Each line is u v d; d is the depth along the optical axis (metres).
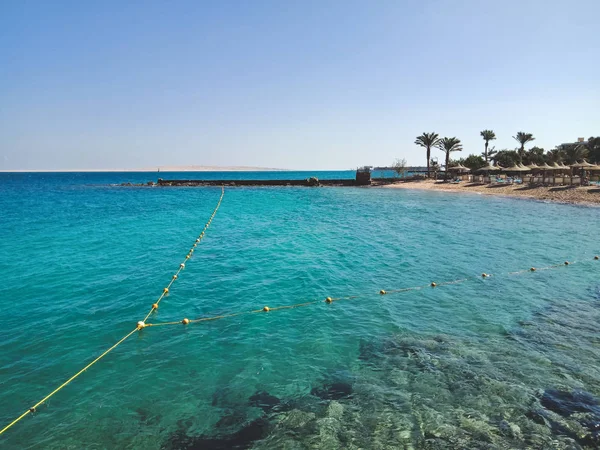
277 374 7.34
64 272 14.13
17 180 138.75
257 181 88.06
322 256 16.86
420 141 79.88
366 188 73.56
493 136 82.88
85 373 7.37
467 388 6.82
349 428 5.82
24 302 11.06
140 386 6.95
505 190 53.25
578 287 12.76
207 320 9.95
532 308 10.80
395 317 10.16
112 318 9.99
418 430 5.77
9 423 5.96
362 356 8.02
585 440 5.54
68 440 5.61
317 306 10.97
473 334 9.05
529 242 20.16
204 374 7.35
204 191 70.56
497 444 5.46
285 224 26.66
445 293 12.15
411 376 7.23
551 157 73.44
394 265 15.43
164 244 19.48
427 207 38.47
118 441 5.59
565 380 7.05
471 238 21.28
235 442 5.56
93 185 97.19
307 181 84.31
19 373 7.34
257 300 11.39
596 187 44.94
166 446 5.48
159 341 8.73
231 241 20.25
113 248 18.44
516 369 7.44
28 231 23.30
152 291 12.11
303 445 5.48
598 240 20.64
